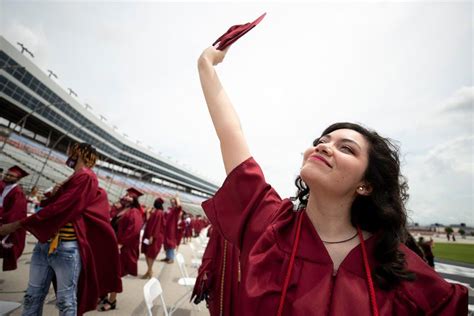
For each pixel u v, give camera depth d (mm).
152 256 6648
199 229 32406
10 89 32562
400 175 1021
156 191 55938
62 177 30594
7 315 3406
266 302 723
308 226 859
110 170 57469
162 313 4234
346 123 1031
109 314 4008
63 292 2396
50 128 41625
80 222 2619
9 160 25328
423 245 7883
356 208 916
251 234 913
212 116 1092
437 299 749
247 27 1197
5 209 4934
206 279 2332
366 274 760
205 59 1144
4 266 4738
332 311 674
